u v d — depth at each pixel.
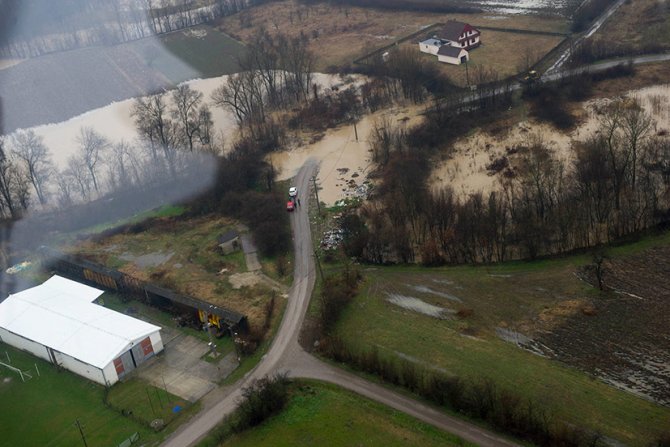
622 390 103.38
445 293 130.62
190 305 130.88
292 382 112.31
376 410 104.44
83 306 132.75
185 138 198.25
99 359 116.62
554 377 107.00
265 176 182.62
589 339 114.88
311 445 99.62
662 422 96.38
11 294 143.25
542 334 117.38
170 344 126.38
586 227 141.50
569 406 100.69
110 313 129.38
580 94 199.12
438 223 146.62
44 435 108.44
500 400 100.31
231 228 163.00
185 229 165.38
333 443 99.50
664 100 189.38
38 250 160.38
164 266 150.75
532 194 151.38
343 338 121.12
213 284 142.25
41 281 151.88
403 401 105.56
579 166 154.00
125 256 156.75
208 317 129.38
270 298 135.25
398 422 101.62
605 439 93.94
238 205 169.25
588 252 137.38
